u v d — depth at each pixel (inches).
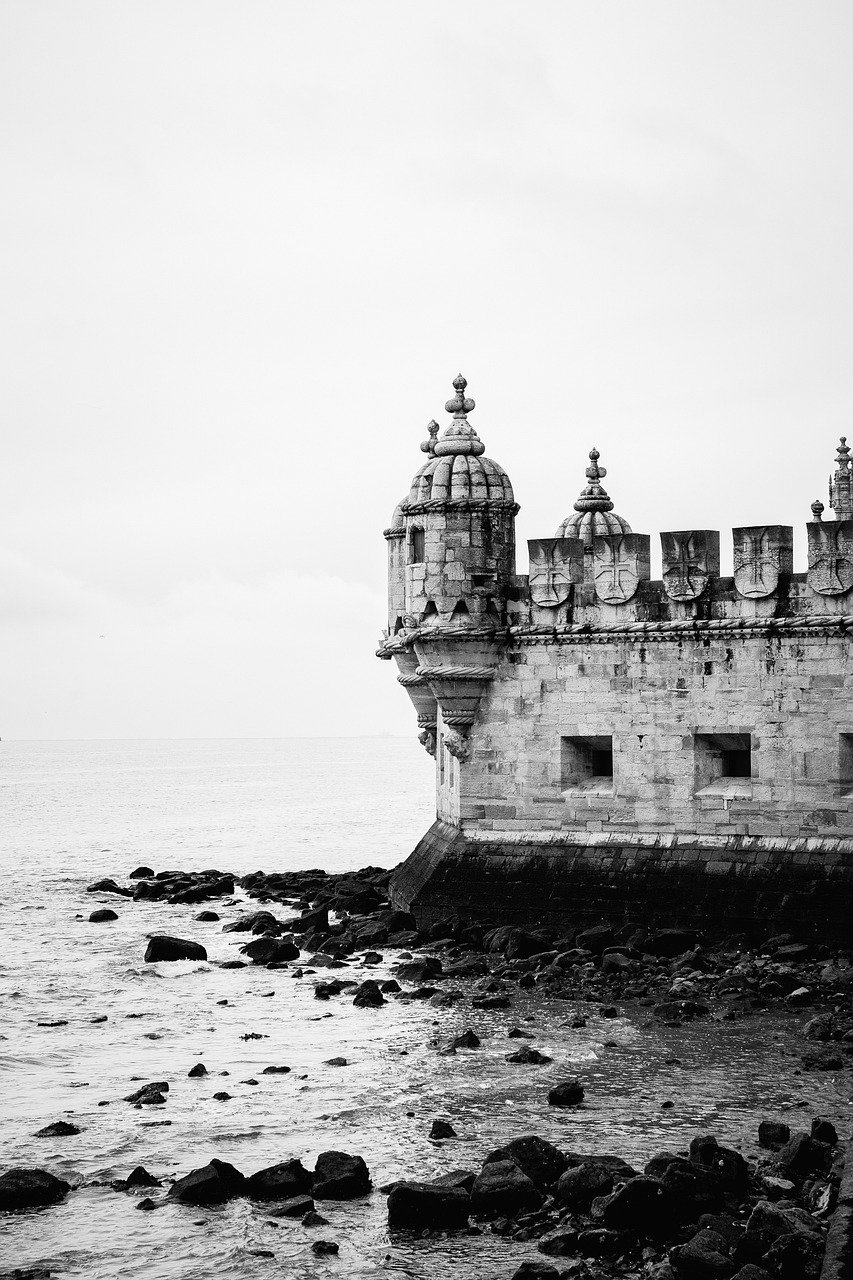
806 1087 1258.6
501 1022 1504.7
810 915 1659.7
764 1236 924.6
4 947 2073.1
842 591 1667.1
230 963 1863.9
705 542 1748.3
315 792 6747.1
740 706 1737.2
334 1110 1255.5
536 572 1860.2
